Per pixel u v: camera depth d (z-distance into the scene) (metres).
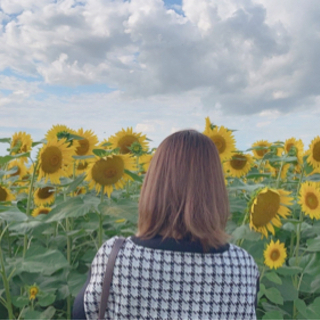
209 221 1.37
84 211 2.63
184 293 1.30
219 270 1.33
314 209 3.39
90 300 1.39
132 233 3.52
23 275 3.08
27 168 5.20
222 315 1.30
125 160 3.12
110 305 1.36
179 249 1.35
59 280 3.14
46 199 4.58
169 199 1.40
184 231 1.38
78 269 3.61
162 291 1.31
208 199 1.40
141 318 1.31
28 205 3.28
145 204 1.44
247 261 1.39
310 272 3.19
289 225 3.44
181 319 1.29
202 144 1.49
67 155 3.50
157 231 1.40
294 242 4.20
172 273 1.32
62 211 2.70
